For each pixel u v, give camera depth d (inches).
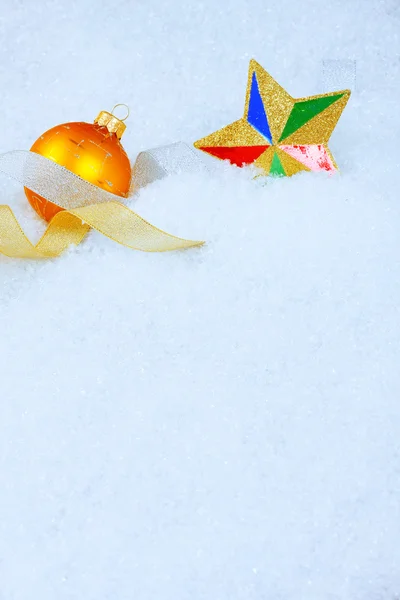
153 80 38.9
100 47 39.5
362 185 34.1
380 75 38.9
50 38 39.6
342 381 31.2
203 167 34.9
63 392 31.1
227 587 29.2
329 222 33.2
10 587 29.1
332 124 34.0
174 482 30.1
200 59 39.3
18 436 30.6
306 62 39.2
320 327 31.8
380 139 36.3
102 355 31.6
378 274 32.5
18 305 32.4
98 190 33.4
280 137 34.1
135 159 36.8
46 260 33.2
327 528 29.8
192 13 40.0
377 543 29.8
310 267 32.5
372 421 30.8
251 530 29.7
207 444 30.5
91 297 32.4
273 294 32.2
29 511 29.8
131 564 29.4
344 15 39.9
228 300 32.2
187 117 38.0
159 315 32.0
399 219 33.6
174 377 31.2
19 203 35.4
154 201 33.8
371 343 31.7
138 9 40.1
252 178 34.7
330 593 29.3
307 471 30.3
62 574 29.3
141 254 32.9
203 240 33.0
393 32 39.7
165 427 30.6
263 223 33.2
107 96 38.6
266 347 31.6
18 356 31.6
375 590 29.5
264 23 39.9
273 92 33.9
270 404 30.9
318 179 34.1
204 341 31.7
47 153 33.5
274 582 29.4
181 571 29.3
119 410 30.9
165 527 29.7
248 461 30.3
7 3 39.8
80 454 30.4
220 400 30.9
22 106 38.4
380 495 30.2
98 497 30.0
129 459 30.3
